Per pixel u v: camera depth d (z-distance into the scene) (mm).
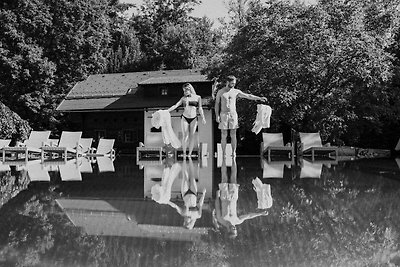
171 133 12000
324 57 16516
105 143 18328
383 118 20016
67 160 14609
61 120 28297
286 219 3100
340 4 17234
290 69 16578
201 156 13320
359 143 20859
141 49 43062
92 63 30719
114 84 28484
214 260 2012
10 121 21906
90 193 4930
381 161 12672
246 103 16531
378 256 2096
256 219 3102
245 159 13531
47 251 2199
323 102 17516
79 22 28984
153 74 29500
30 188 5570
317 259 2039
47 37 28312
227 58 18594
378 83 17062
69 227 2846
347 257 2084
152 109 24172
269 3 17750
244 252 2160
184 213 3395
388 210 3514
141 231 2686
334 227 2812
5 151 14922
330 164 10969
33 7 26781
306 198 4289
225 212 3414
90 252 2176
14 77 25641
